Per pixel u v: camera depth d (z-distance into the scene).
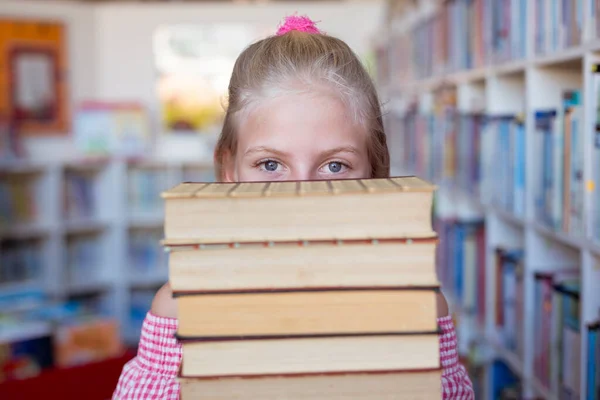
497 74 1.91
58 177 3.92
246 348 0.53
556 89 1.63
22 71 4.13
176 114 4.39
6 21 4.07
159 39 4.37
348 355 0.53
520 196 1.75
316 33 1.05
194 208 0.53
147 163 4.12
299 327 0.53
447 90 2.49
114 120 4.11
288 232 0.53
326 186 0.57
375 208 0.53
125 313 4.16
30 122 4.16
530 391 1.71
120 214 4.11
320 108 0.91
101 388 1.54
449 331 0.80
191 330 0.53
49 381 1.48
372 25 4.36
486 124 2.00
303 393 0.53
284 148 0.91
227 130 1.03
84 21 4.30
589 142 1.30
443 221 2.54
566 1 1.42
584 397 1.35
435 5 2.71
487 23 1.99
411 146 3.13
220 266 0.53
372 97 1.01
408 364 0.53
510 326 1.89
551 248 1.69
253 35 4.38
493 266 2.02
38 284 3.78
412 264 0.53
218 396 0.53
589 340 1.34
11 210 3.84
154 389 0.76
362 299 0.53
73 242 4.11
